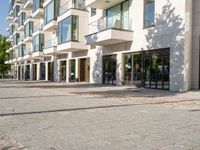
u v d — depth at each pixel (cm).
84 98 1273
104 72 2486
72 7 2714
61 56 3459
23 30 5369
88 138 521
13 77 6800
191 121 692
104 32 2072
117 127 619
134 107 960
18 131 580
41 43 3944
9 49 6469
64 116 765
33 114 799
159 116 767
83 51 2875
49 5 3412
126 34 2036
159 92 1574
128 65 2133
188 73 1627
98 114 800
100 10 2561
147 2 1911
